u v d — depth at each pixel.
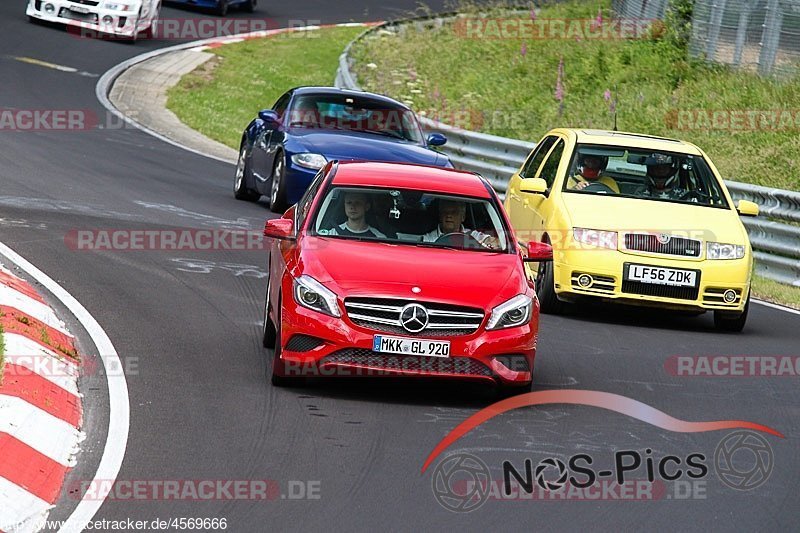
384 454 25.62
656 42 97.25
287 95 63.44
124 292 38.62
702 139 79.75
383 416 28.50
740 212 45.00
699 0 90.62
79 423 26.06
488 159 74.69
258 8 144.25
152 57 110.69
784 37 83.94
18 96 86.12
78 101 88.88
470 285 30.19
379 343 29.16
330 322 29.33
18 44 104.00
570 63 99.81
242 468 24.09
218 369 31.44
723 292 42.12
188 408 27.80
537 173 48.62
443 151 76.75
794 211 55.97
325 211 32.84
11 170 59.84
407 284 29.72
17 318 31.62
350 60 108.69
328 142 57.72
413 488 23.62
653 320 44.22
